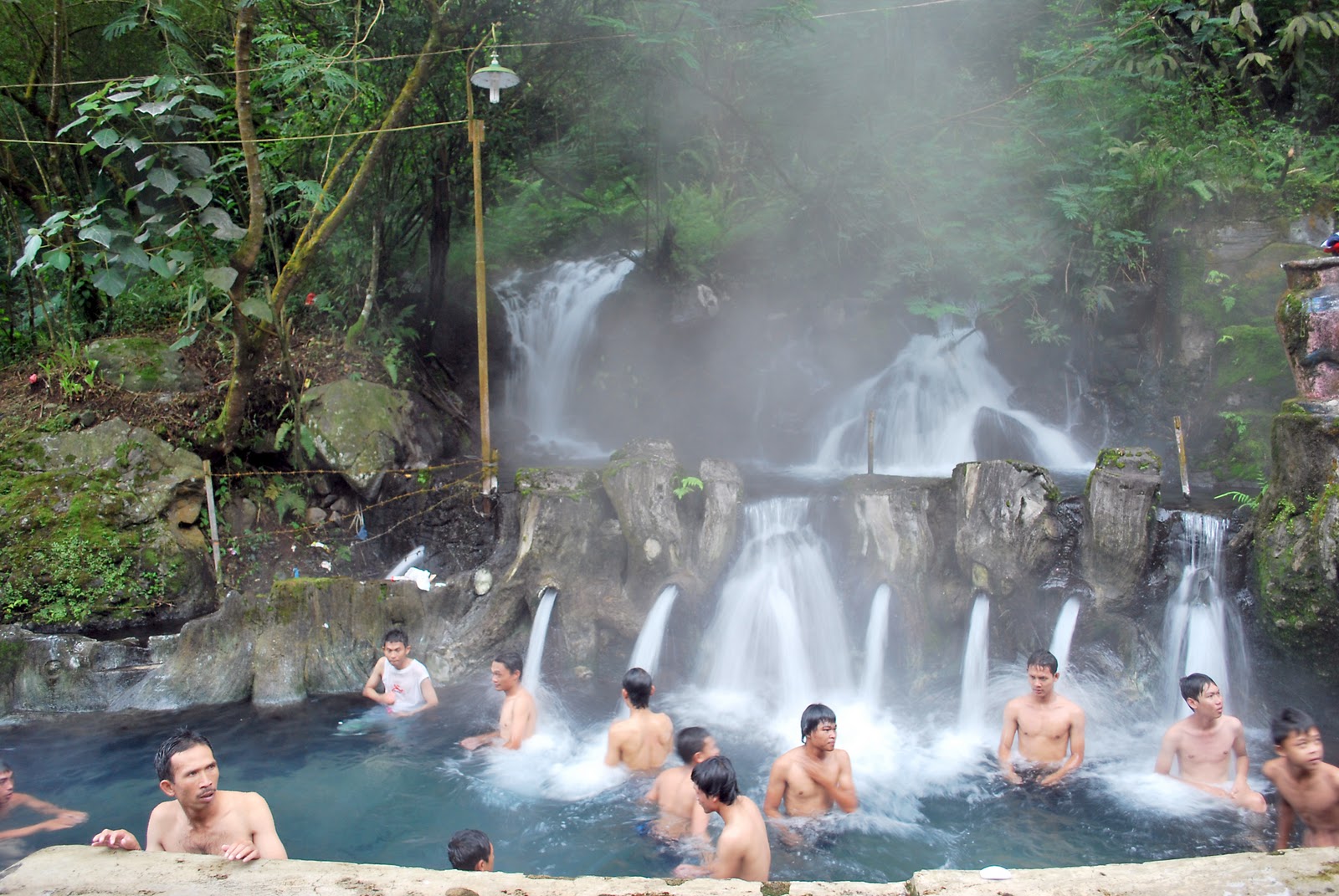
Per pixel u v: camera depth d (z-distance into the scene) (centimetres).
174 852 366
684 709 732
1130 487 740
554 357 1315
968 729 692
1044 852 515
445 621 802
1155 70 1160
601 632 798
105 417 885
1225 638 718
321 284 1058
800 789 550
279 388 943
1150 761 628
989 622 757
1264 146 1095
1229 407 1006
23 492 814
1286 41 1115
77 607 779
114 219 732
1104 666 721
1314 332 700
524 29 1045
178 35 812
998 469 775
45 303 967
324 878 342
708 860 507
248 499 893
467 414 1183
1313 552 655
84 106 706
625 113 1292
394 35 983
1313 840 480
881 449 1144
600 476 847
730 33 1246
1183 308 1066
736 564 826
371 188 1025
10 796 562
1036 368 1173
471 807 571
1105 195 1096
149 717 705
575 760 636
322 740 668
